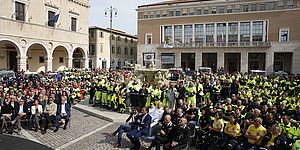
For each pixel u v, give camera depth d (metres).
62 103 13.92
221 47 55.84
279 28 51.72
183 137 9.18
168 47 60.91
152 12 63.31
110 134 12.70
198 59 58.41
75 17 45.34
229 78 21.48
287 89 18.22
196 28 59.19
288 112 11.62
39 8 37.94
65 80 28.44
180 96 15.96
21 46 34.97
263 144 8.73
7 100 13.78
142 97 16.34
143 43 64.62
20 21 34.69
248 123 9.86
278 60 52.88
